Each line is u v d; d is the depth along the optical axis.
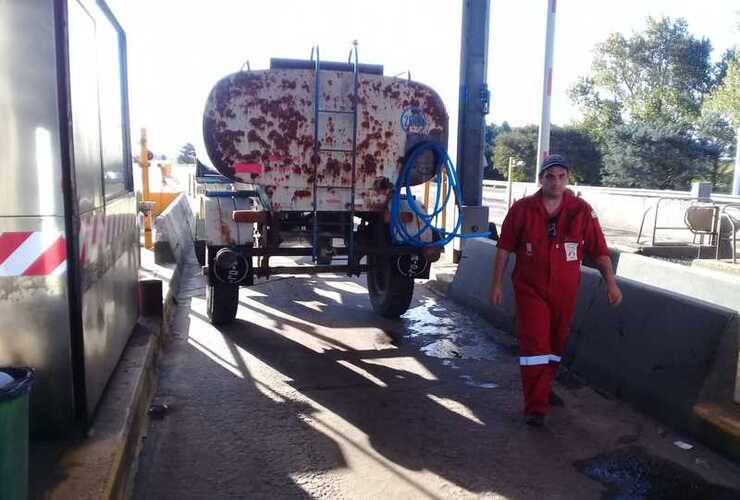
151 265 9.24
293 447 4.25
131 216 5.50
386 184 6.27
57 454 3.41
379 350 6.39
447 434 4.49
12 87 3.29
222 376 5.54
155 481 3.77
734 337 4.38
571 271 4.64
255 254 6.17
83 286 3.58
